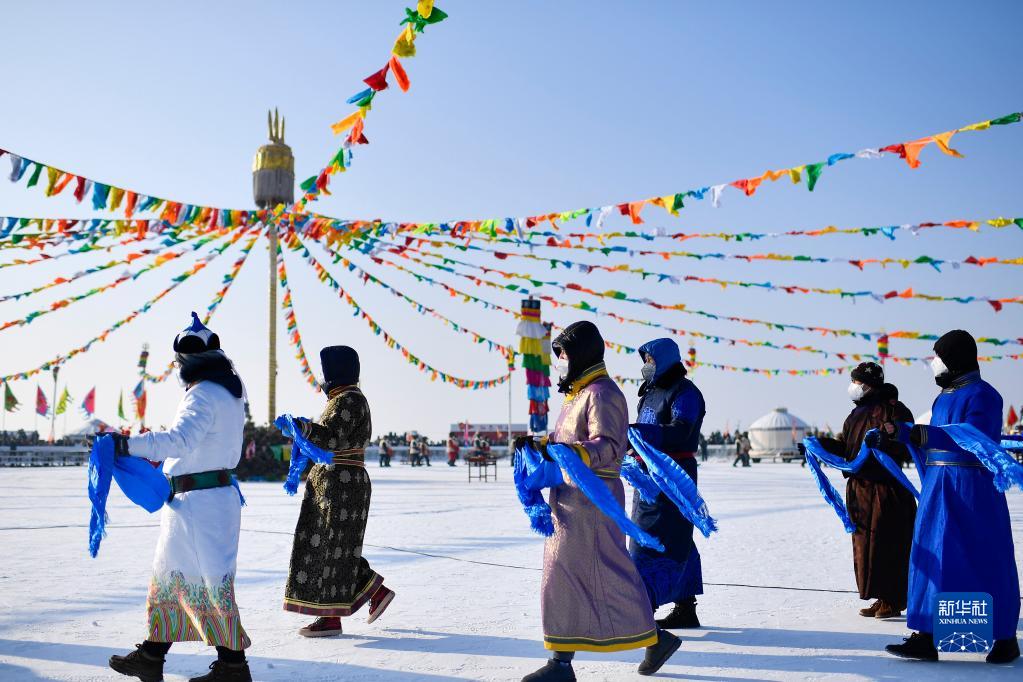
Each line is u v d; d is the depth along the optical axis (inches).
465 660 170.4
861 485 215.0
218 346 163.8
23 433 1943.9
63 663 164.1
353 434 203.8
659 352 198.1
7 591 236.4
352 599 195.9
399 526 422.9
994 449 166.1
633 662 171.8
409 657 172.9
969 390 179.8
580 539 155.5
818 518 462.6
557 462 152.6
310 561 195.5
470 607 222.8
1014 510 525.7
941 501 176.9
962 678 157.6
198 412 152.6
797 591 243.6
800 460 1982.0
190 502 153.1
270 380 824.3
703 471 1314.0
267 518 439.5
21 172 330.0
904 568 207.8
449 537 373.7
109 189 359.6
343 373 210.8
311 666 165.8
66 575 263.7
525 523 438.9
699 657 173.3
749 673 161.6
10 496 633.6
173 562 152.3
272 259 813.9
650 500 179.5
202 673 160.7
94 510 146.9
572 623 152.3
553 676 152.5
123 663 151.9
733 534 384.5
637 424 182.7
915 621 174.2
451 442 1626.5
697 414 191.0
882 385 225.0
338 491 198.8
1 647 176.1
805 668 165.0
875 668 165.2
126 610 212.1
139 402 894.4
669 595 190.4
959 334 182.2
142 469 151.0
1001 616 170.7
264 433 822.5
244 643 151.6
